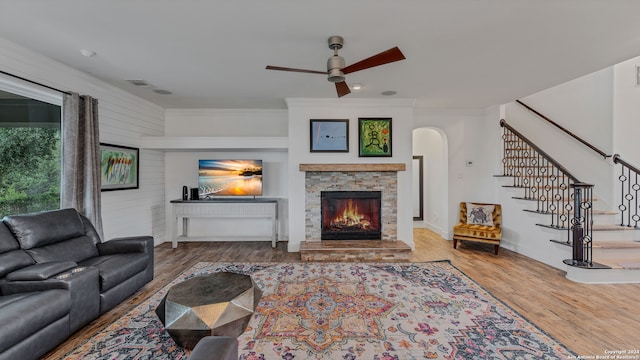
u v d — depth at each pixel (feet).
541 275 11.82
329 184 15.66
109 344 7.10
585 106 15.56
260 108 17.93
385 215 15.71
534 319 8.32
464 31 8.25
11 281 7.02
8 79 8.91
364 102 15.53
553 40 8.79
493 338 7.37
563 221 12.93
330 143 15.58
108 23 7.80
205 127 18.11
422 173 22.21
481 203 17.31
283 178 18.34
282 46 9.18
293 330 7.77
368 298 9.68
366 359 6.57
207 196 17.48
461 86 13.30
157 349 6.91
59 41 8.87
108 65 10.80
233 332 6.35
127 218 14.48
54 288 7.01
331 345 7.10
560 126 16.25
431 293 10.05
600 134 15.01
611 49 9.39
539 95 17.37
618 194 14.48
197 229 18.26
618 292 10.13
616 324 8.04
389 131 15.61
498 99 15.62
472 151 18.01
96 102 11.64
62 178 10.55
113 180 13.41
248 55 9.87
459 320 8.25
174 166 18.10
